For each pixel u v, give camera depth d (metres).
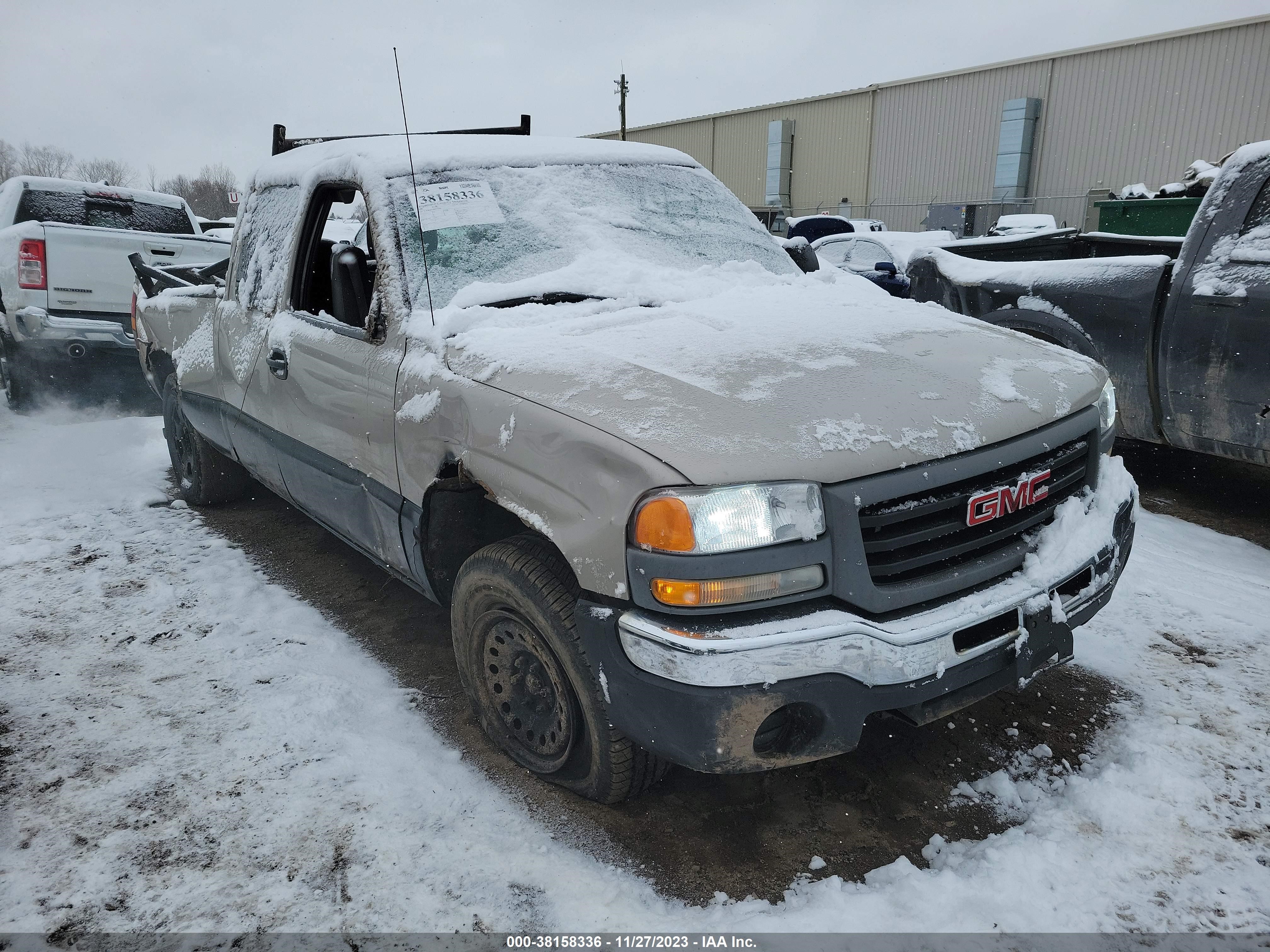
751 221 3.80
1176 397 4.59
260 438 3.75
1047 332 5.21
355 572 4.09
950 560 2.16
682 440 1.97
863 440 2.02
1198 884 2.10
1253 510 4.84
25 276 6.68
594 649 2.05
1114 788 2.43
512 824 2.35
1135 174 25.31
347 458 3.04
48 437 6.46
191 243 7.34
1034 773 2.55
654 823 2.36
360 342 2.94
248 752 2.66
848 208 32.16
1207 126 23.75
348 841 2.27
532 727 2.51
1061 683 3.02
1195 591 3.68
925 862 2.22
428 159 3.15
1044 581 2.21
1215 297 4.30
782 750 2.01
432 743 2.73
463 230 3.01
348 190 3.32
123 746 2.69
